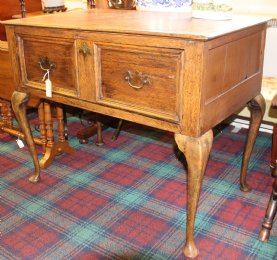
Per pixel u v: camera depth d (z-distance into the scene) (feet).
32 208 5.39
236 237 4.75
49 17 5.01
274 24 6.66
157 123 3.94
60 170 6.38
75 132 7.84
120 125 7.44
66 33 4.29
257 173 6.15
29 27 4.61
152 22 4.33
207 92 3.65
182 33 3.45
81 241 4.74
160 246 4.63
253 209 5.27
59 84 4.67
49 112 6.29
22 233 4.89
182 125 3.76
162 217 5.16
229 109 4.19
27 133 5.64
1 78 6.65
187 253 4.39
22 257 4.50
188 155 3.84
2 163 6.61
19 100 5.24
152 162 6.63
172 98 3.75
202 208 5.31
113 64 4.05
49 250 4.60
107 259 4.45
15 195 5.69
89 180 6.07
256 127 5.14
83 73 4.33
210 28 3.81
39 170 5.99
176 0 5.56
